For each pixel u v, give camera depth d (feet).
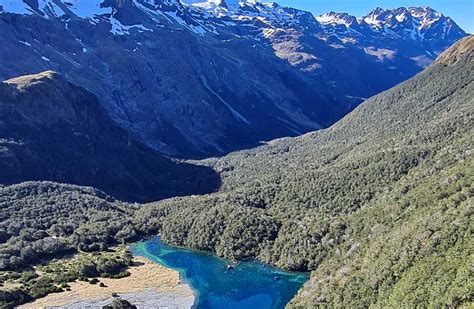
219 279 508.94
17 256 546.67
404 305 309.01
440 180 438.81
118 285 497.05
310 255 505.25
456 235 334.85
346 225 504.84
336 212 560.61
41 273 522.47
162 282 504.84
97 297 466.70
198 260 563.07
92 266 523.29
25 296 459.73
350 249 437.99
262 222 578.66
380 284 349.61
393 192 509.76
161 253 590.55
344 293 369.71
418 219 385.50
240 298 466.29
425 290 309.01
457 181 410.52
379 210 477.77
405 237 370.12
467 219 339.36
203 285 496.64
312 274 461.78
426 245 343.67
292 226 558.97
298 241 526.16
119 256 574.15
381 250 385.09
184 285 497.46
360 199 558.56
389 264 355.56
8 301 448.65
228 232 577.43
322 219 541.34
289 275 505.66
